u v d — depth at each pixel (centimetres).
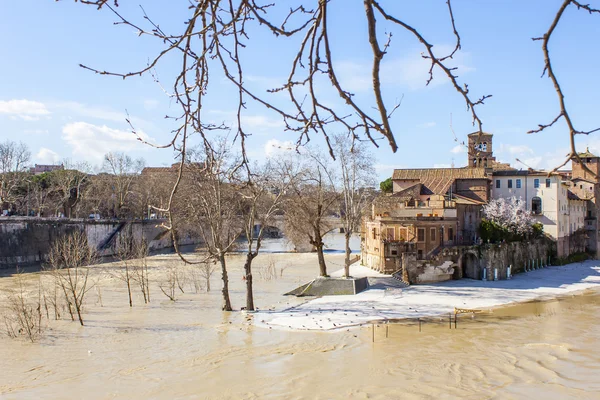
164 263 8969
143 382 3086
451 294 5862
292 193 6025
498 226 7606
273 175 5097
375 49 394
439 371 3259
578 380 3081
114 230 10388
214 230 4997
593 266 8506
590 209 9950
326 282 6003
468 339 4003
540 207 8550
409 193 8138
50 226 8919
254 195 1503
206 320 4656
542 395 2858
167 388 2994
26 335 4103
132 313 4938
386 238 6962
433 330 4281
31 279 7019
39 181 11200
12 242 8225
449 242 7119
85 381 3095
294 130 543
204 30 511
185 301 5562
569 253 9138
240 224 5350
